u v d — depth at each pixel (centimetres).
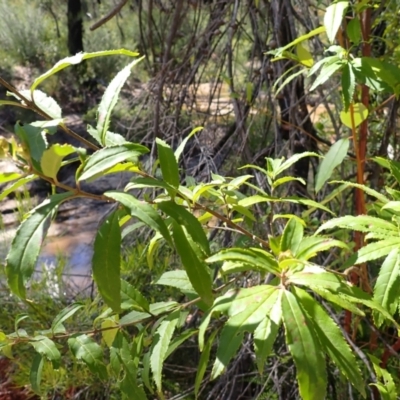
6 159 69
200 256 83
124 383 93
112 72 583
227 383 151
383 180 152
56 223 396
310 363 64
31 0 628
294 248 83
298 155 101
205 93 262
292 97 166
